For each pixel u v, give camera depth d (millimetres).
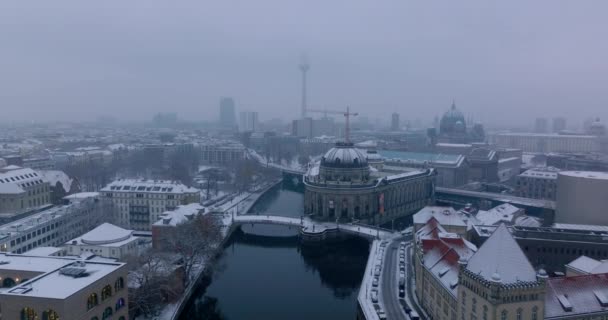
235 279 188500
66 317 98062
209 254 181125
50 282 107562
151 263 156375
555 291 111125
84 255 147125
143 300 134000
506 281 100250
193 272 175250
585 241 172750
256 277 191125
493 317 98188
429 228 168750
